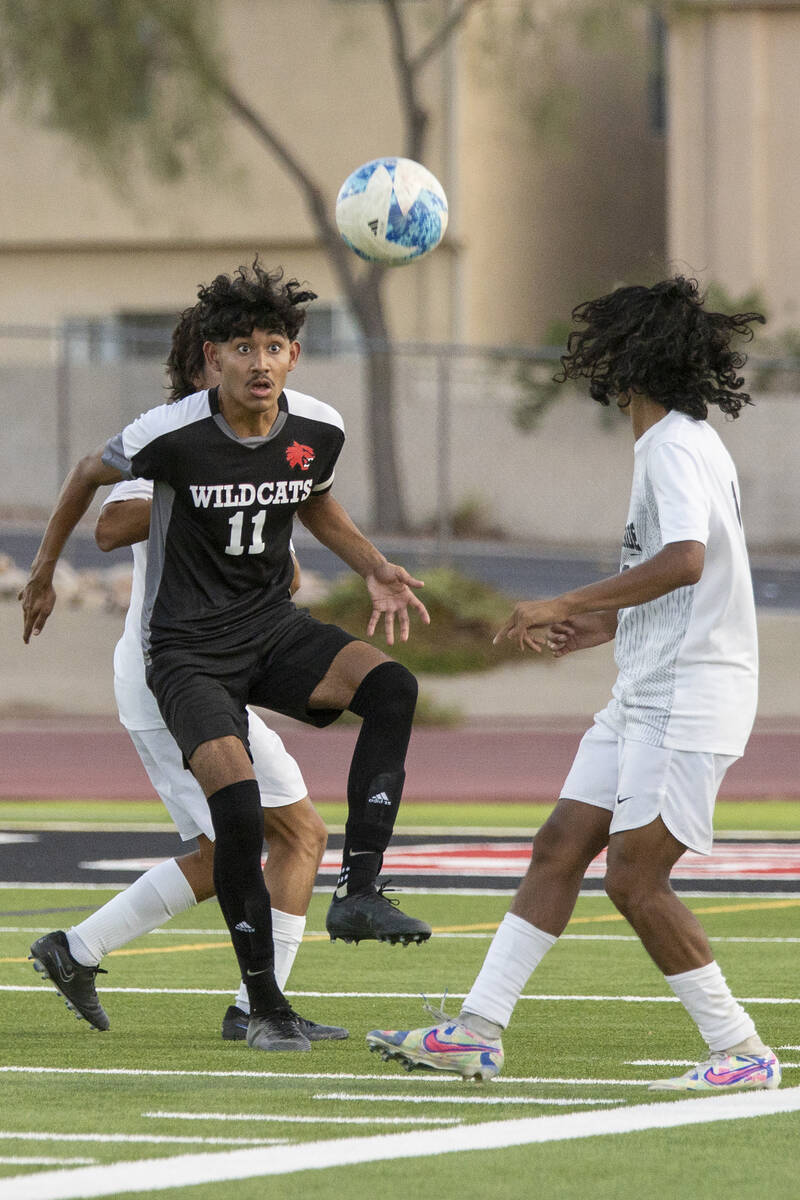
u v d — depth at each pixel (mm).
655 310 20312
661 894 20250
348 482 113188
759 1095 20156
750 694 20234
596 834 20578
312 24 133000
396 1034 20453
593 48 117062
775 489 111625
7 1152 17484
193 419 22375
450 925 36312
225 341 22203
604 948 33500
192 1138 18094
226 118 129375
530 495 110938
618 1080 21328
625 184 138000
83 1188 16000
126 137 114812
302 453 22781
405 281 132875
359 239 26422
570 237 136625
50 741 71188
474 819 55125
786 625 81688
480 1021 20469
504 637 19547
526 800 59656
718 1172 16797
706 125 124750
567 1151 17594
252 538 22750
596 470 110375
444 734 73062
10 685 79812
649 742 19953
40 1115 19234
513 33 117875
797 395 111625
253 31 133625
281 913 24625
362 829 22312
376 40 132375
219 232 135250
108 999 27922
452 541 106750
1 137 138125
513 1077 21516
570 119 124875
